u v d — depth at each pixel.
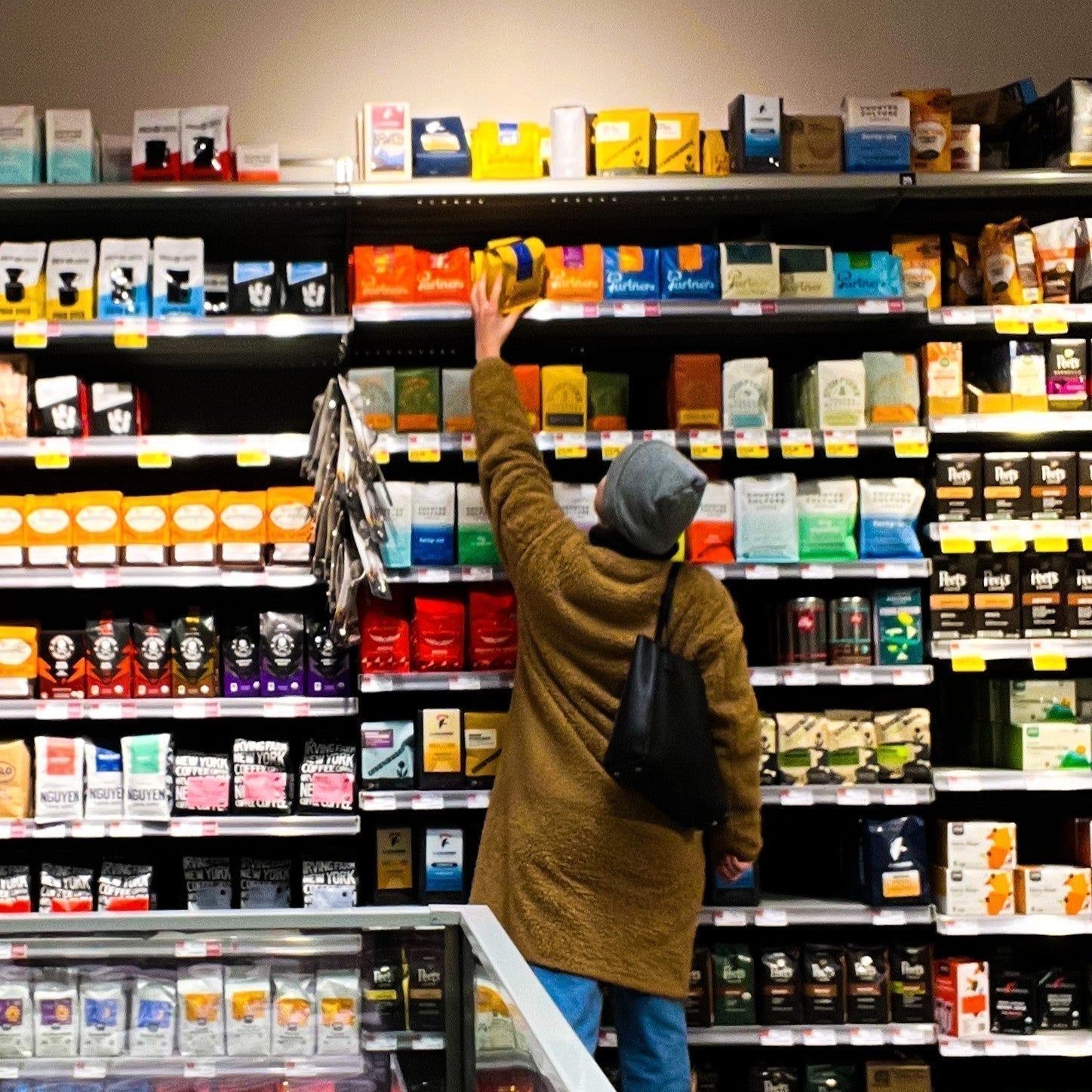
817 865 4.29
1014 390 3.87
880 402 3.87
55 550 3.71
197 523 3.73
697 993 3.74
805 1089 3.80
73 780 3.68
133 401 3.78
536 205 3.85
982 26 4.62
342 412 3.56
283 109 4.43
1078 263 3.96
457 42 4.48
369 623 3.69
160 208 3.76
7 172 3.69
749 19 4.56
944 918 3.74
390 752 3.70
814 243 4.31
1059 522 3.82
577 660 3.11
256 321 3.64
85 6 4.41
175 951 2.02
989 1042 3.73
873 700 4.36
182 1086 2.02
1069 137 3.87
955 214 4.22
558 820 3.03
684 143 3.84
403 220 4.00
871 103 3.86
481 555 3.73
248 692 3.75
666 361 4.20
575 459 4.17
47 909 3.70
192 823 3.67
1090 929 3.74
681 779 2.94
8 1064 2.03
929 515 3.93
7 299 3.70
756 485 3.79
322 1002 2.03
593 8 4.52
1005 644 3.81
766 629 4.10
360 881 4.02
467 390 3.74
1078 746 3.81
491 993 1.69
